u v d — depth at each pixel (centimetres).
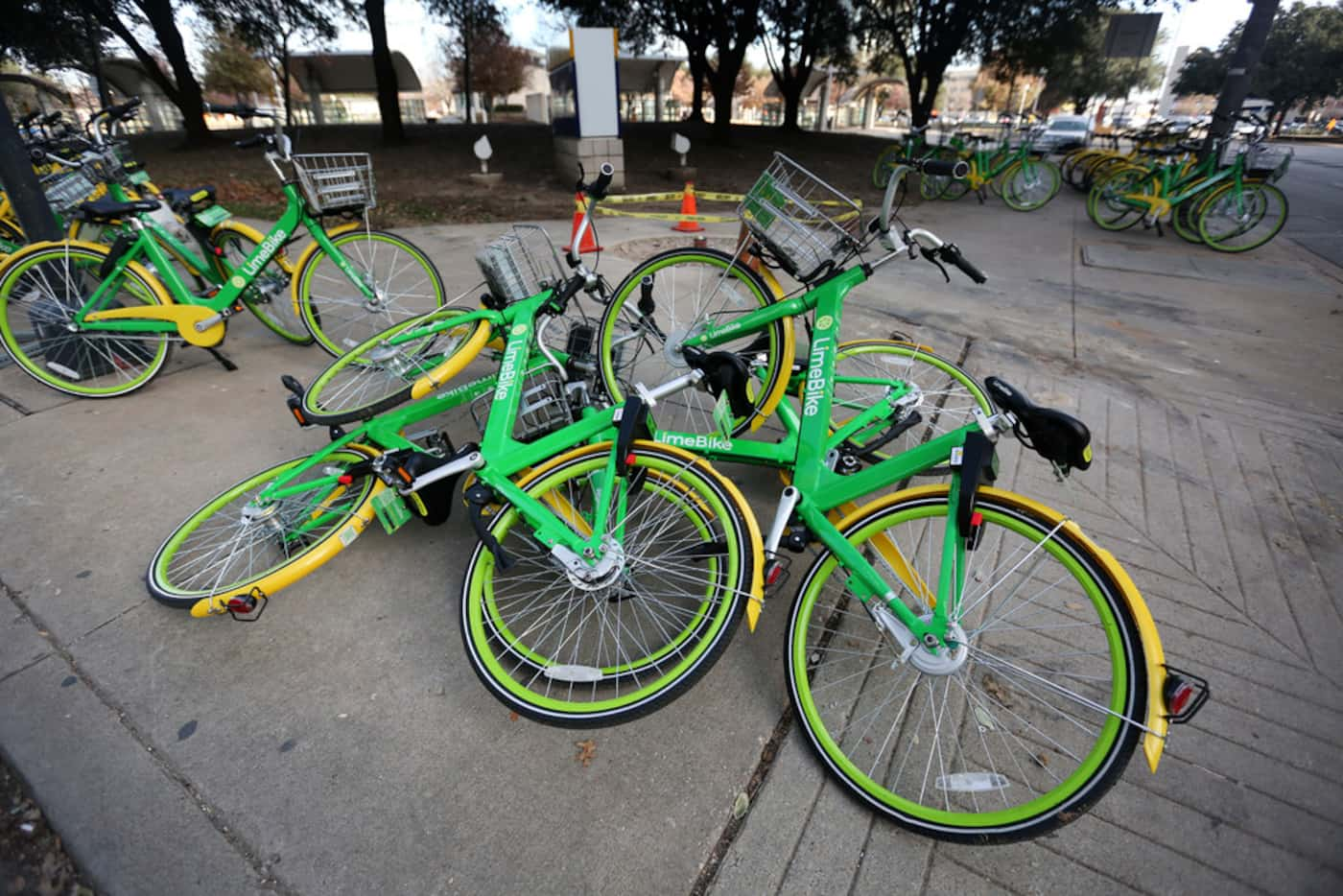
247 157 1188
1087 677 198
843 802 171
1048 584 241
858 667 210
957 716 194
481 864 157
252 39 1488
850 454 249
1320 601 239
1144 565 255
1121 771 140
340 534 214
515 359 223
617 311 305
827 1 1628
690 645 182
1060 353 446
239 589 204
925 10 1623
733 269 298
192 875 154
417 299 498
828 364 214
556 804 170
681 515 239
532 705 175
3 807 168
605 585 185
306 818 166
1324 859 160
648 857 159
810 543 191
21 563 244
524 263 258
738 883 154
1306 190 1253
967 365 421
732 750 184
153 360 373
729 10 1406
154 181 973
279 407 353
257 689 199
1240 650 217
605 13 1523
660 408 359
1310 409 377
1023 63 1755
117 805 168
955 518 166
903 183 216
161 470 298
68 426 333
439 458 216
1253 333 488
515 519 201
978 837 154
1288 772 179
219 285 408
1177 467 319
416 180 1071
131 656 209
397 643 216
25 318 375
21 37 1245
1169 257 714
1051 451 152
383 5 1266
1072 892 153
